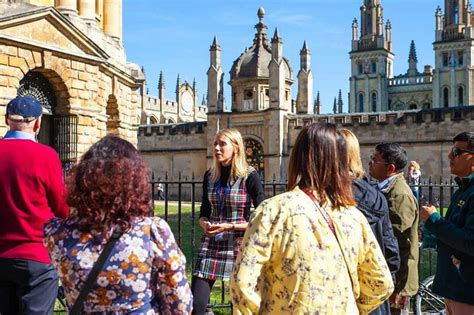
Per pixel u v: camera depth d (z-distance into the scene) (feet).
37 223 19.01
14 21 60.29
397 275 22.08
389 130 157.48
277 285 12.87
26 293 19.16
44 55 64.80
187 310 12.48
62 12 72.74
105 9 89.45
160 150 188.65
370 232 13.73
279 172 170.40
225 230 24.48
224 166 25.80
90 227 12.09
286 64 178.81
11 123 20.04
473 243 17.56
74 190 12.34
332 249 12.78
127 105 91.15
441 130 151.33
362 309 13.83
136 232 12.22
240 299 12.38
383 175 22.89
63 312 31.55
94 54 72.23
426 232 22.76
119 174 12.24
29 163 18.94
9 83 61.00
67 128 69.36
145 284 12.17
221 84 181.57
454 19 376.68
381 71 403.13
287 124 172.45
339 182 13.44
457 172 19.66
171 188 184.96
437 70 378.53
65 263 12.06
